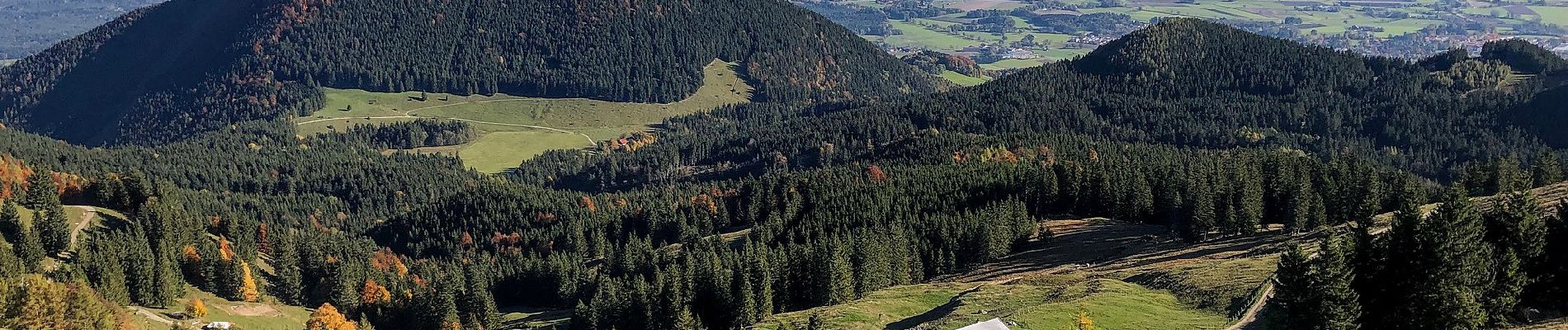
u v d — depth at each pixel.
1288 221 138.25
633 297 138.75
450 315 167.38
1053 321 90.44
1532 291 76.94
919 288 134.12
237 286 177.25
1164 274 111.44
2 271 146.38
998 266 154.75
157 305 160.00
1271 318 75.75
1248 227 140.38
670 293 134.62
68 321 119.25
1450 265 69.38
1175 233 154.88
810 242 180.88
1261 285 95.12
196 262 182.25
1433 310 70.19
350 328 163.38
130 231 198.88
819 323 101.94
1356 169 182.50
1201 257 129.38
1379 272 73.56
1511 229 76.69
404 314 179.88
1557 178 188.50
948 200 199.88
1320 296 69.88
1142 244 151.00
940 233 165.62
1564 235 75.69
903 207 197.62
